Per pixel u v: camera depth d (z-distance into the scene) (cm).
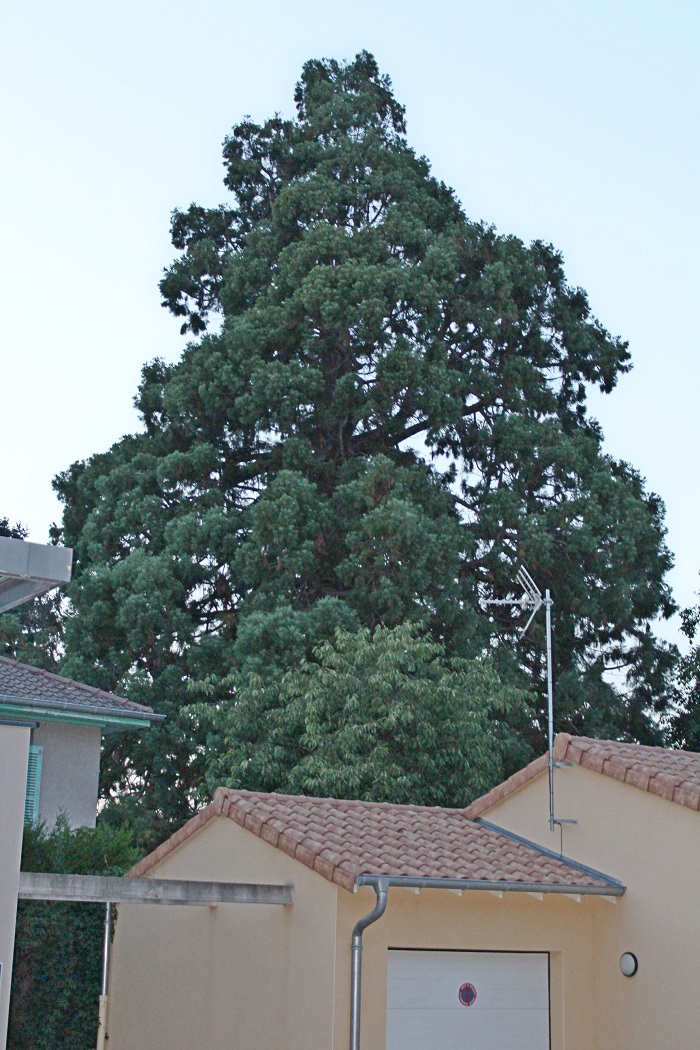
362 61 3725
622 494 3081
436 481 2984
